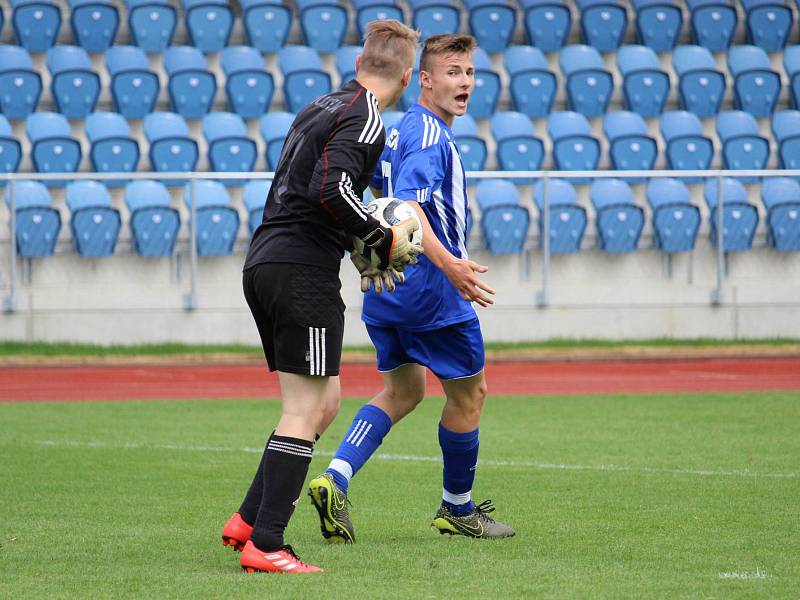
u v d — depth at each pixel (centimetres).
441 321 1698
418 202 1634
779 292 5978
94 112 6122
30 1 6353
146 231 5422
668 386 4419
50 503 2061
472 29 6875
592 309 5822
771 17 7269
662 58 7131
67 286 5381
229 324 5534
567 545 1662
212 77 6272
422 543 1686
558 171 6062
